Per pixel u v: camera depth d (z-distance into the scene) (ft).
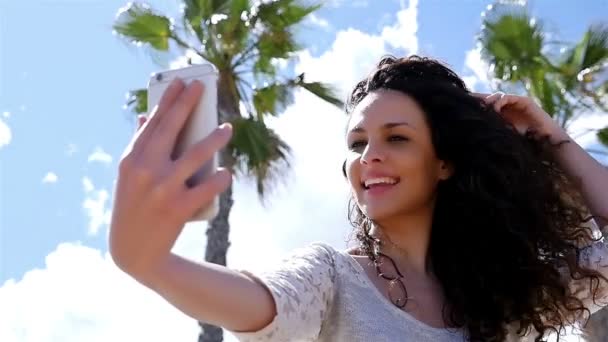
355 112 6.91
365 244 6.53
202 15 33.60
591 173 8.39
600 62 30.35
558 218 7.67
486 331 6.42
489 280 6.68
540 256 7.31
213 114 3.88
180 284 3.96
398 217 6.61
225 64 34.22
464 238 6.79
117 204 3.56
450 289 6.47
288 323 4.66
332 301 5.64
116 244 3.59
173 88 3.78
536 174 7.60
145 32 33.73
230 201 34.94
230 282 4.30
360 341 5.61
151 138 3.65
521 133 8.46
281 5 33.63
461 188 6.89
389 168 6.51
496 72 31.12
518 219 6.98
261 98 35.06
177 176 3.54
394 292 6.23
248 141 32.99
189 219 3.73
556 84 30.91
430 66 7.22
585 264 7.73
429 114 6.86
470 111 7.04
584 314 7.71
